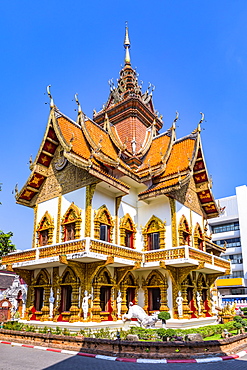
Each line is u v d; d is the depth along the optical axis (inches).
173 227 841.5
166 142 1043.9
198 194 1028.5
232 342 609.0
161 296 807.7
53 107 843.4
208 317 953.5
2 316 1047.6
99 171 733.9
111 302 774.5
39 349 615.8
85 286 722.8
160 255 799.7
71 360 512.4
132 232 888.9
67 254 694.5
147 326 706.8
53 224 840.3
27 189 908.0
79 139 863.1
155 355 522.3
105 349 560.4
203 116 973.2
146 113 1198.3
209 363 505.4
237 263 2464.3
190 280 884.0
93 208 770.8
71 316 716.7
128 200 900.6
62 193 842.8
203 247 1002.7
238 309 1616.6
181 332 655.8
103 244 707.4
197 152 939.3
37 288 855.7
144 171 957.2
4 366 467.8
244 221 2471.7
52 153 903.7
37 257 776.9
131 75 1333.7
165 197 871.1
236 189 2578.7
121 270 793.6
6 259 884.6
